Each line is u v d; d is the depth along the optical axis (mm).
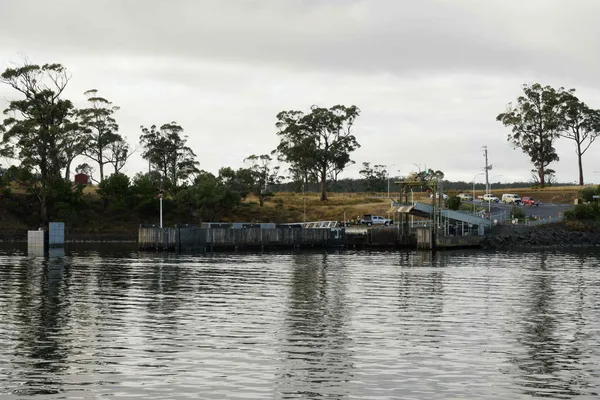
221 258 99125
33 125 146250
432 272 75500
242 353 32188
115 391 25969
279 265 85625
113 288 57656
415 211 135625
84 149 159125
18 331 37281
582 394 26062
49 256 99000
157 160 198375
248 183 175375
